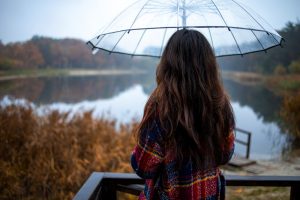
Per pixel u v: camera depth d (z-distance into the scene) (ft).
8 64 96.48
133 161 3.22
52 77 170.09
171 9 3.89
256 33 4.69
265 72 143.95
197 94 3.11
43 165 15.66
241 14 3.94
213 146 3.22
